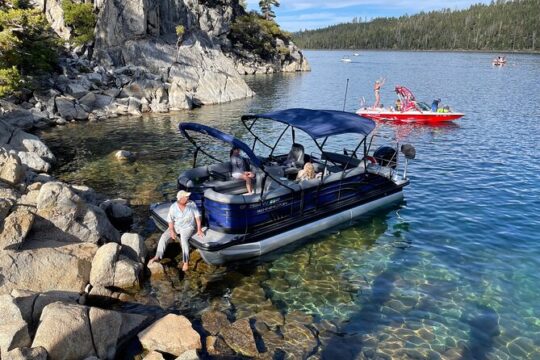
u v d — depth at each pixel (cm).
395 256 1291
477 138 2911
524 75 8706
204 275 1164
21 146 2102
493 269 1208
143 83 4391
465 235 1425
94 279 1042
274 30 11019
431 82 7294
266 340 900
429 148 2648
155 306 1013
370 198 1595
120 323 870
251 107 4575
